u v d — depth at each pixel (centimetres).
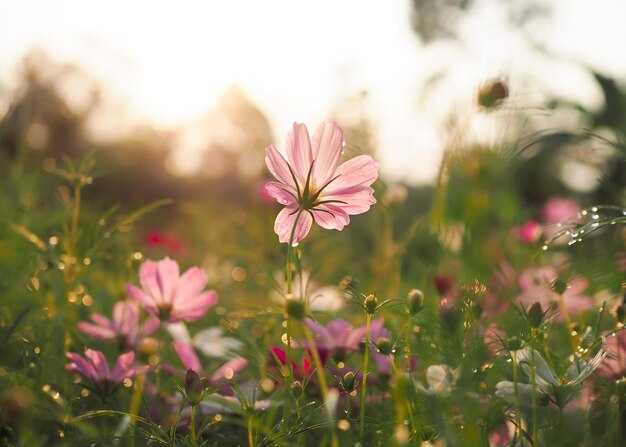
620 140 84
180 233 215
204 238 200
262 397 77
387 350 64
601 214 77
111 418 73
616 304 71
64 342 82
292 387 65
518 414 60
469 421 59
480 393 63
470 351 64
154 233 174
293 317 59
